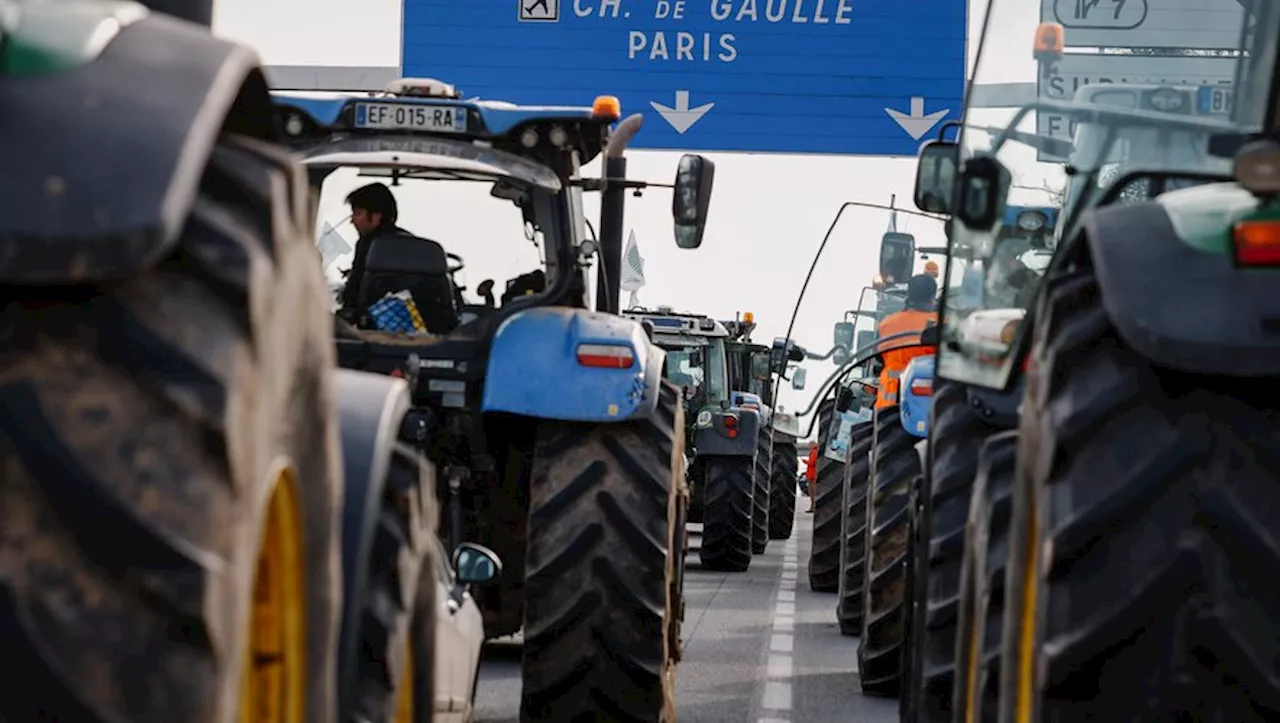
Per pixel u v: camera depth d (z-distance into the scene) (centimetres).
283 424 629
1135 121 1137
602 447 1719
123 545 527
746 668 2736
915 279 2964
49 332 541
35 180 538
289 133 1958
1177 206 787
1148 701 749
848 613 3041
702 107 5281
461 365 1845
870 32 5281
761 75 5275
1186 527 752
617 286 2075
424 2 5244
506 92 5262
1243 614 744
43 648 515
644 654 1688
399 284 1909
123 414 538
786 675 2667
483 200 1959
